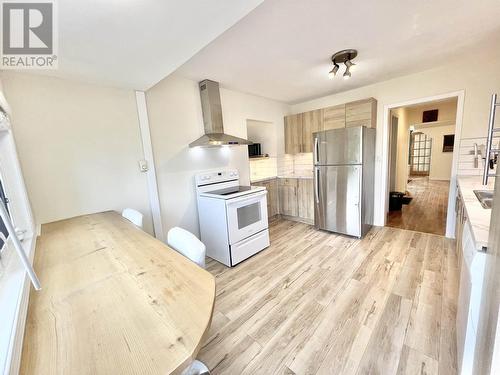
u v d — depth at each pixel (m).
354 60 2.45
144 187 2.43
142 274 0.91
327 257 2.58
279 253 2.78
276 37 1.89
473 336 0.95
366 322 1.57
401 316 1.60
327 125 3.75
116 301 0.74
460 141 2.74
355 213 3.06
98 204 2.11
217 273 2.40
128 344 0.57
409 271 2.17
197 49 1.57
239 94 3.52
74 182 1.96
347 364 1.28
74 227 1.62
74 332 0.62
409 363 1.26
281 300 1.87
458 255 2.22
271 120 4.11
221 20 1.27
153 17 1.20
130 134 2.30
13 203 1.42
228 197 2.47
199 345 0.56
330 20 1.68
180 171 2.79
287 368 1.27
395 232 3.23
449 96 2.75
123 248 1.19
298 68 2.58
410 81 3.01
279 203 4.43
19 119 1.69
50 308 0.72
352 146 2.98
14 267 1.01
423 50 2.27
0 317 0.65
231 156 3.42
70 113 1.93
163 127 2.60
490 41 2.12
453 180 2.83
